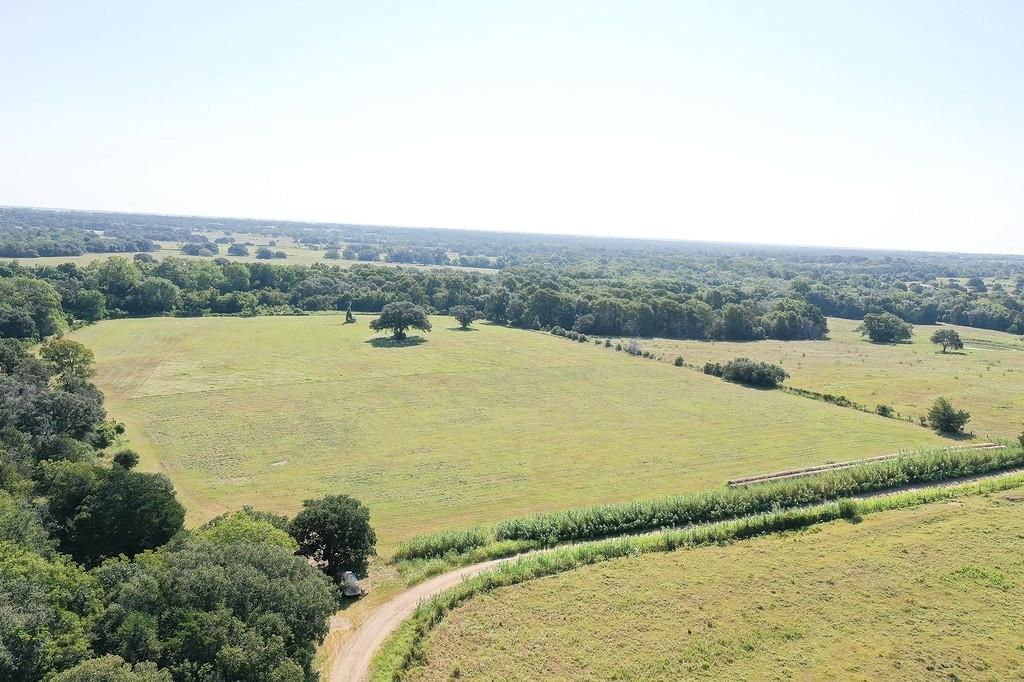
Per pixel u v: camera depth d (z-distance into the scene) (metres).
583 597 45.56
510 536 55.59
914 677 37.41
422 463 75.00
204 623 31.11
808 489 64.06
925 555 51.41
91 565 44.91
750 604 44.75
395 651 39.06
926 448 80.00
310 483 68.00
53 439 61.66
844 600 45.25
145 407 91.38
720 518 60.62
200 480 67.44
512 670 37.62
